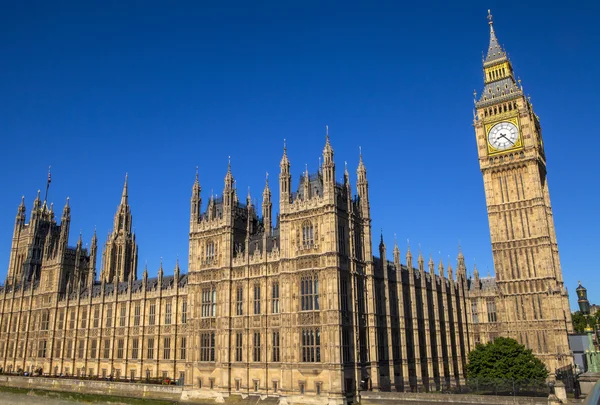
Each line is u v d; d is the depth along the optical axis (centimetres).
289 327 7281
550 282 10294
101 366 11638
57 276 13550
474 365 8456
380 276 8450
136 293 11400
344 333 6981
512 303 10725
